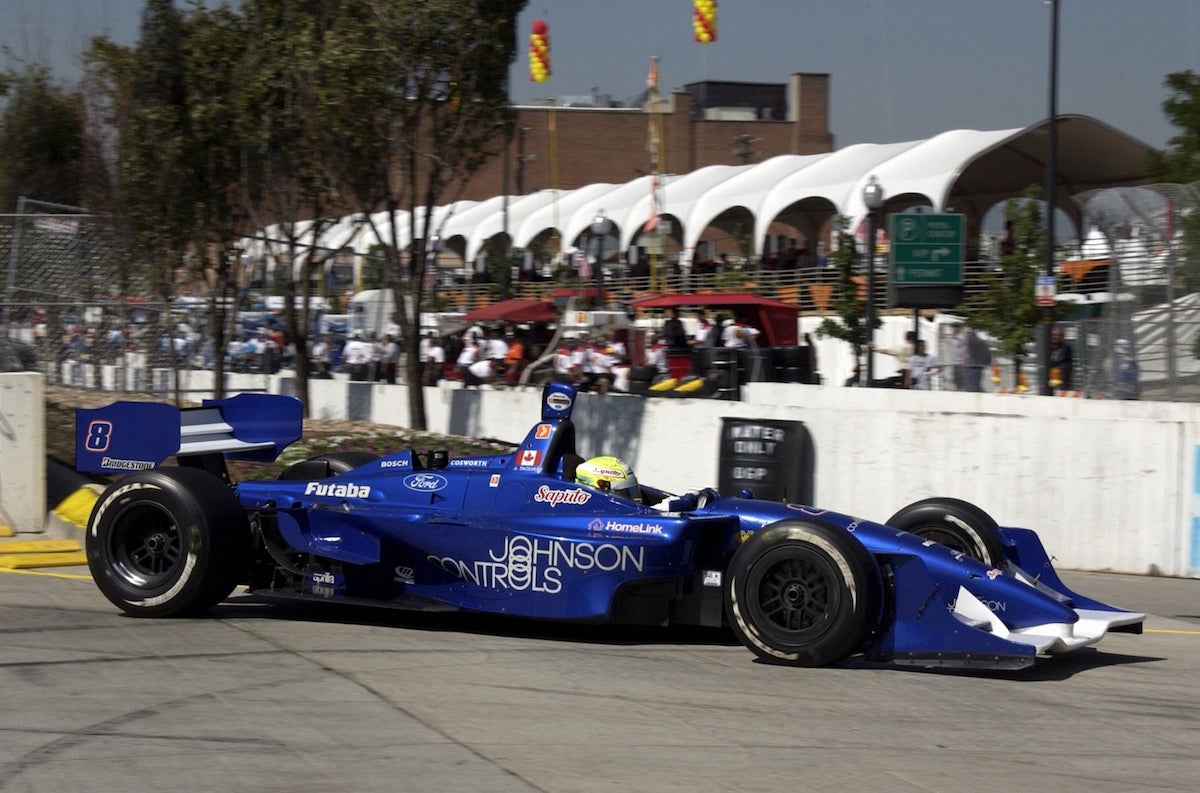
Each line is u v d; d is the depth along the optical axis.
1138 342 15.57
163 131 18.81
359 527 8.09
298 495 8.44
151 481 8.04
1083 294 22.03
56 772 4.99
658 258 34.66
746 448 13.62
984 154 29.67
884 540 7.48
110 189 20.06
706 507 8.10
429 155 17.17
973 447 12.57
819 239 38.59
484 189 65.75
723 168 42.00
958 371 20.05
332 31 16.41
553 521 7.72
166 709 5.90
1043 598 7.24
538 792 4.86
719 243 57.59
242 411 9.31
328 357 26.42
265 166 18.81
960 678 6.98
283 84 17.70
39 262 17.94
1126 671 7.35
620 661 7.16
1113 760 5.46
